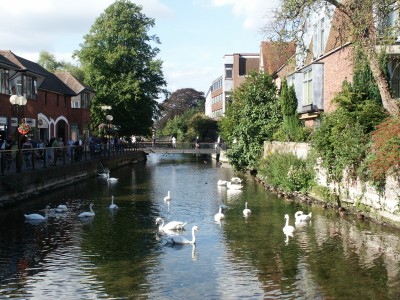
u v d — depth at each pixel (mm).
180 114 112812
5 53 38062
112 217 18969
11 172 22484
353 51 18609
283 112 31688
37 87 40750
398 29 17516
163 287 10844
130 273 11820
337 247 13992
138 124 54500
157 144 65312
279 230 16438
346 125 19844
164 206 21672
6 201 20906
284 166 25578
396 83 24141
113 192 26453
